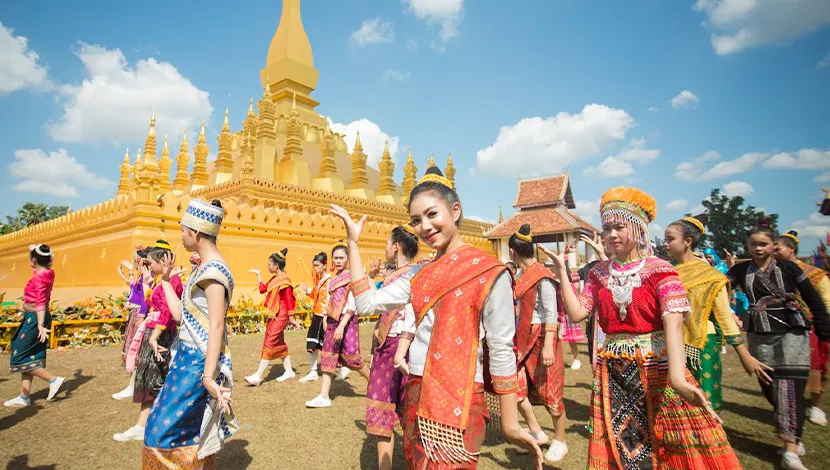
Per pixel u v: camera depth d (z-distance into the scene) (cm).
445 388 239
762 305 500
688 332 478
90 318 1052
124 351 710
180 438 316
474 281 248
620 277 314
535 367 490
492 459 467
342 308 631
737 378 870
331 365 626
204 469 346
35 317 622
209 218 341
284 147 2484
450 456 233
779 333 484
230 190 1909
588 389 755
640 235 315
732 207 3062
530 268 505
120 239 1405
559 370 488
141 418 508
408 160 2870
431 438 237
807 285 482
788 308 483
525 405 484
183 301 341
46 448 474
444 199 269
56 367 823
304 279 1672
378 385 418
